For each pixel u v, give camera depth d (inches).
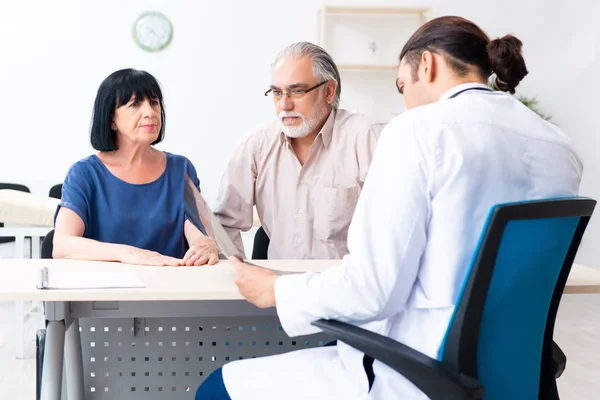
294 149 94.3
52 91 228.7
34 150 229.5
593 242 240.8
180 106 233.8
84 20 228.4
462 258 47.9
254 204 97.7
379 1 237.0
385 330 51.1
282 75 87.6
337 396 50.5
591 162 240.1
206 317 80.5
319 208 93.4
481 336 47.6
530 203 45.0
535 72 240.7
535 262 48.7
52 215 145.1
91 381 80.4
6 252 190.2
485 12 238.5
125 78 85.7
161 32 230.4
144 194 89.4
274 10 233.5
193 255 76.9
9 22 226.2
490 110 50.8
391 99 237.6
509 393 50.5
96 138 87.4
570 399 119.0
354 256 48.6
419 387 45.8
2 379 125.9
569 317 182.7
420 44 55.5
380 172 49.0
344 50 237.0
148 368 80.7
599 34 236.8
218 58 233.3
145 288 60.4
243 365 55.6
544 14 239.5
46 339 68.4
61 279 63.0
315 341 81.6
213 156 235.9
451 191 47.5
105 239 88.1
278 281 53.0
